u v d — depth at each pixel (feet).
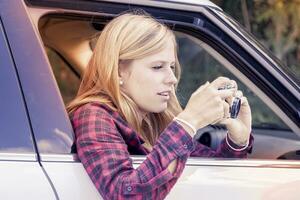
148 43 8.27
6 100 7.69
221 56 9.55
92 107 8.20
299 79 9.76
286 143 11.67
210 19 9.43
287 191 8.81
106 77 8.32
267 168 8.91
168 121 9.05
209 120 7.88
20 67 7.83
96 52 8.46
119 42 8.29
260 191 8.63
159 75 8.37
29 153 7.64
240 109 9.10
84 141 7.89
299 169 9.07
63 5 8.93
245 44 9.43
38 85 7.86
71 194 7.66
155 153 7.68
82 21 9.45
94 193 7.76
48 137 7.79
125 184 7.53
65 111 7.97
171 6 9.29
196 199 8.30
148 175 7.57
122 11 9.20
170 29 9.14
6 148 7.58
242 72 9.52
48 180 7.59
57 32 10.00
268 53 9.62
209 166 8.61
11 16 7.98
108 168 7.70
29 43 7.96
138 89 8.38
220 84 8.14
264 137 12.11
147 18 8.48
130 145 8.43
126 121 8.39
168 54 8.39
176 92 9.73
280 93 9.48
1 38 7.85
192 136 7.79
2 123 7.63
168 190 7.75
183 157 7.75
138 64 8.33
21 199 7.40
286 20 25.32
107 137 7.95
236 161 8.83
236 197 8.50
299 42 25.43
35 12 8.74
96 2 9.09
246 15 24.82
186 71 22.27
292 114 9.52
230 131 9.09
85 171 7.80
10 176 7.45
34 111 7.77
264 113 18.30
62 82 10.66
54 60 10.59
